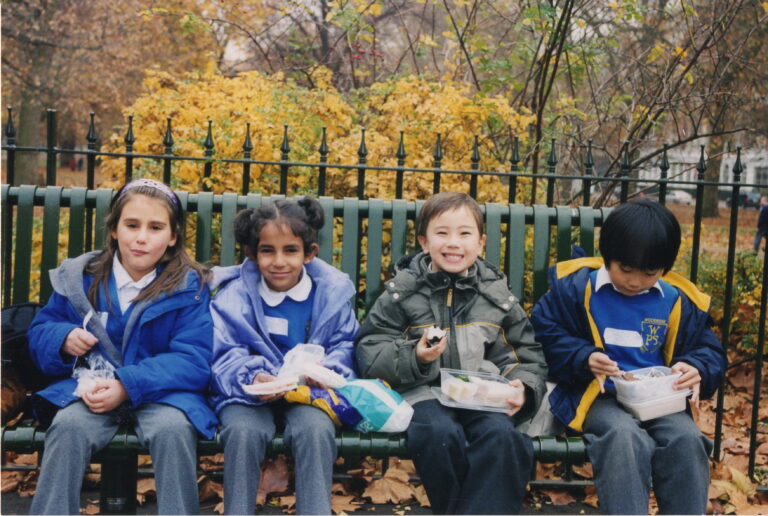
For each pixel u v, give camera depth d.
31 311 2.53
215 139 3.61
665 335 2.57
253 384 2.29
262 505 2.76
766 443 3.50
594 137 5.14
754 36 5.29
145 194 2.41
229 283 2.56
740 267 4.80
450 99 3.96
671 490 2.29
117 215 2.42
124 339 2.37
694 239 2.91
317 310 2.56
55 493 2.06
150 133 3.87
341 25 4.77
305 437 2.19
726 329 2.98
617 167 4.66
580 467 3.08
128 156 2.88
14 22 13.48
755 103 5.52
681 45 5.21
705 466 2.31
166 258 2.49
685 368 2.40
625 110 4.75
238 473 2.15
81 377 2.35
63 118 17.84
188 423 2.20
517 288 2.86
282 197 2.84
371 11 5.11
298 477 2.18
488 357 2.59
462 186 3.97
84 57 15.20
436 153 2.94
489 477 2.22
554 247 4.09
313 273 2.63
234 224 2.55
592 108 5.19
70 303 2.43
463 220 2.54
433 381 2.58
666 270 2.50
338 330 2.57
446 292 2.59
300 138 3.89
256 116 3.61
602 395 2.54
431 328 2.40
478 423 2.32
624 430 2.27
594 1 4.73
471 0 4.91
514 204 2.91
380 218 2.85
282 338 2.52
